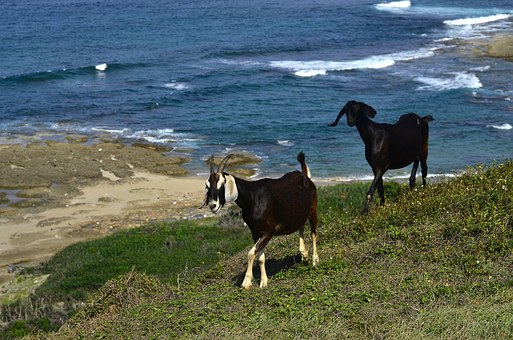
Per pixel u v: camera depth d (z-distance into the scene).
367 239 14.52
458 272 11.59
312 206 13.58
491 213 13.67
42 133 42.81
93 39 73.69
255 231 12.72
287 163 38.12
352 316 10.37
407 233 13.77
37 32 77.56
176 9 96.31
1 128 43.72
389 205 16.88
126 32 78.00
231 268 14.90
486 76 55.53
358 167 37.28
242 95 52.09
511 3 98.81
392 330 9.72
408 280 11.48
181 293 13.18
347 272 12.48
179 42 72.00
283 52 67.12
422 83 54.09
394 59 62.91
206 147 40.91
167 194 33.59
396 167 18.41
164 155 39.25
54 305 18.94
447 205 15.04
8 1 105.88
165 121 45.78
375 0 104.50
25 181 34.47
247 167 37.59
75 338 11.83
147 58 64.19
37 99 50.72
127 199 32.94
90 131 43.47
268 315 10.73
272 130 43.94
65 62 62.25
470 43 69.06
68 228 29.62
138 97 51.44
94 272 20.86
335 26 80.81
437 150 39.00
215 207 12.13
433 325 9.78
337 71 59.03
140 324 11.36
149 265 20.75
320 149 40.41
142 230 25.59
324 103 49.75
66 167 36.22
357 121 17.75
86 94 52.28
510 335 9.39
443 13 90.06
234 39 73.31
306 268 13.17
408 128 18.27
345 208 22.30
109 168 36.56
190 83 55.41
